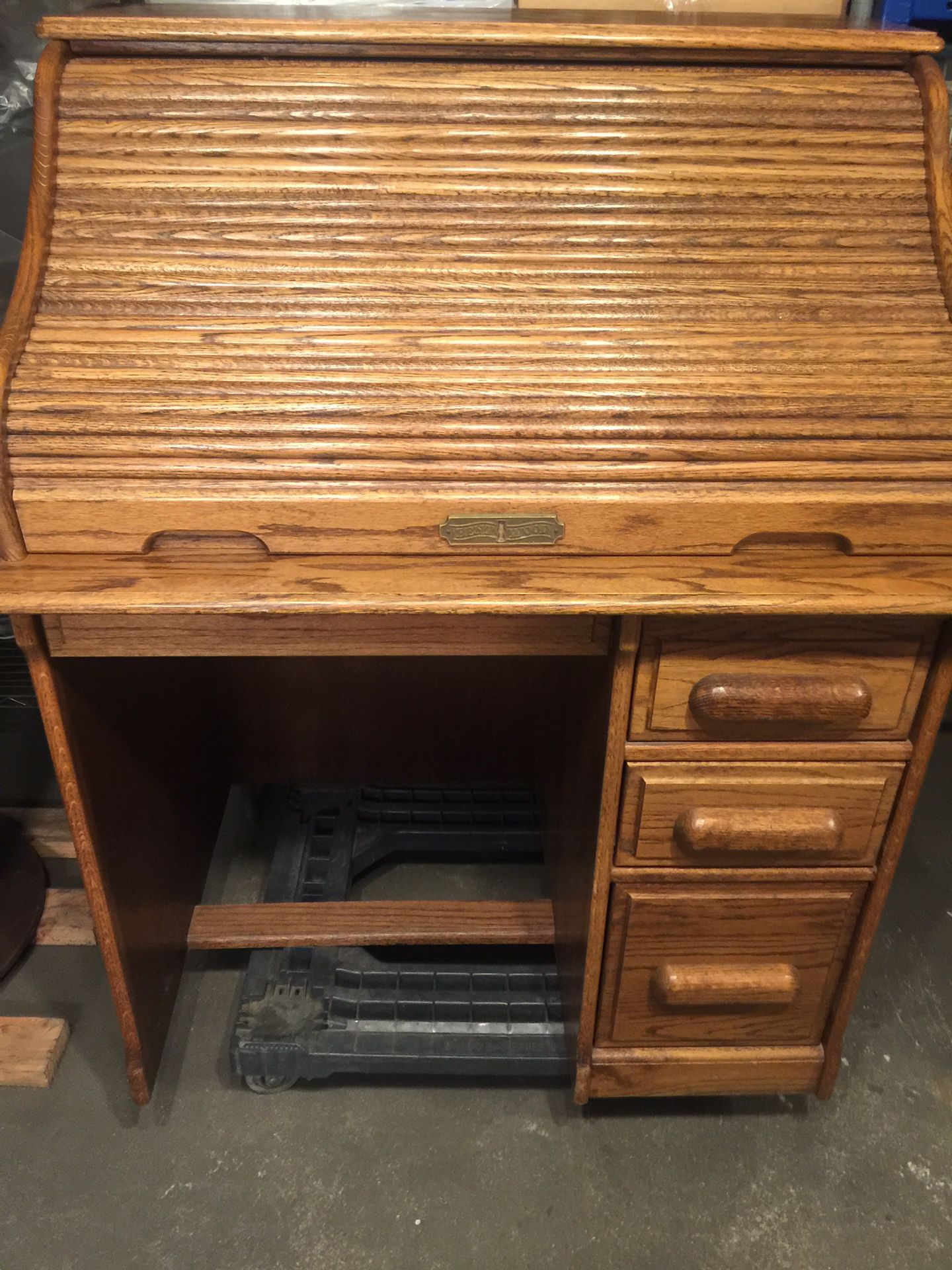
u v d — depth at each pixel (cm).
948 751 253
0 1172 156
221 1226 149
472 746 219
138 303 119
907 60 130
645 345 120
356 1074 172
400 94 123
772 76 127
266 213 121
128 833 151
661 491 118
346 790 220
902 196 126
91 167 121
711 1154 161
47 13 175
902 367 121
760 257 124
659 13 152
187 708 185
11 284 197
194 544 121
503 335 119
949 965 194
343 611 112
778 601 113
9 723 247
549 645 126
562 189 123
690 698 126
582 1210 152
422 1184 156
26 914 194
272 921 179
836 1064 156
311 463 116
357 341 118
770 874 139
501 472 117
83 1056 174
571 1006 161
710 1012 151
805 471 119
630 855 138
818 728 130
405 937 177
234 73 122
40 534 118
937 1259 146
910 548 123
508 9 158
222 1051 176
